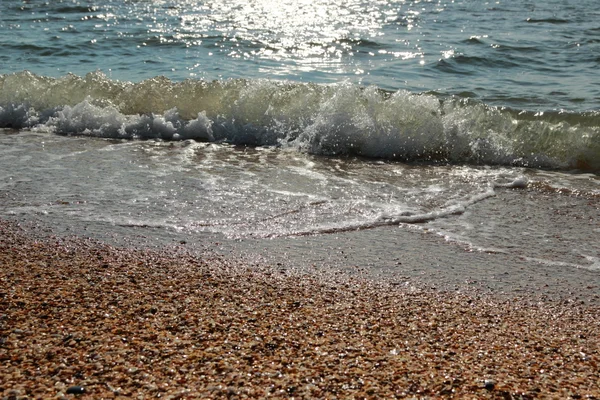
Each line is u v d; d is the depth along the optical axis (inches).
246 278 177.8
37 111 367.9
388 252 201.0
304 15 811.4
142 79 459.2
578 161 300.2
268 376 122.6
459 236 215.2
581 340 146.4
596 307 167.2
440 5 890.1
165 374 122.3
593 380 126.1
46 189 248.2
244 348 133.9
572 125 313.9
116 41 617.0
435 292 173.9
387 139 317.1
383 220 227.0
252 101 346.9
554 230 221.3
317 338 140.7
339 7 884.0
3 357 127.0
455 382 122.6
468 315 159.5
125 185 255.0
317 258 194.9
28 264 181.5
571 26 692.1
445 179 276.1
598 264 195.6
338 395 116.8
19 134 341.7
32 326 140.8
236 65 519.2
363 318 154.1
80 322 143.6
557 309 165.5
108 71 486.6
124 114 363.3
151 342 134.9
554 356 137.0
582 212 237.9
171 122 344.5
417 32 674.8
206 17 793.6
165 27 710.5
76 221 218.1
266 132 335.9
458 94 416.8
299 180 268.1
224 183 260.5
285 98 346.6
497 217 232.7
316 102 341.7
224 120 344.5
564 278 185.5
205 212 229.1
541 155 304.3
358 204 241.3
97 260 186.7
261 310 155.9
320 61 539.2
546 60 526.0
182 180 263.0
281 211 232.2
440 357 133.6
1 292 159.8
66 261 184.9
